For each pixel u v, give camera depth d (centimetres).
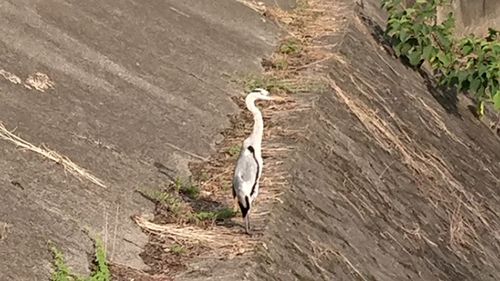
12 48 1087
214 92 1278
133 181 966
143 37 1327
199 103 1223
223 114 1228
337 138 1225
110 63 1193
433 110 1617
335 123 1266
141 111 1123
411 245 1109
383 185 1206
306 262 904
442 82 1706
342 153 1195
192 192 993
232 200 984
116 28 1303
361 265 974
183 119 1161
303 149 1123
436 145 1478
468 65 1658
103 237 846
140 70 1224
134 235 873
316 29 1672
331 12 1777
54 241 807
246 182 863
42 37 1152
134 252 848
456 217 1271
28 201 841
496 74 1623
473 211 1327
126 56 1239
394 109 1484
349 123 1303
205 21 1522
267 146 1119
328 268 921
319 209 1016
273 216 931
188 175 1037
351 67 1512
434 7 1733
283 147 1118
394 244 1082
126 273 809
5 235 782
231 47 1470
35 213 829
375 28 1795
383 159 1286
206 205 972
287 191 994
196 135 1136
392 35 1734
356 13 1786
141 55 1269
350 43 1609
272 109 1258
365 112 1373
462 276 1131
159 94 1190
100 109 1073
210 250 865
